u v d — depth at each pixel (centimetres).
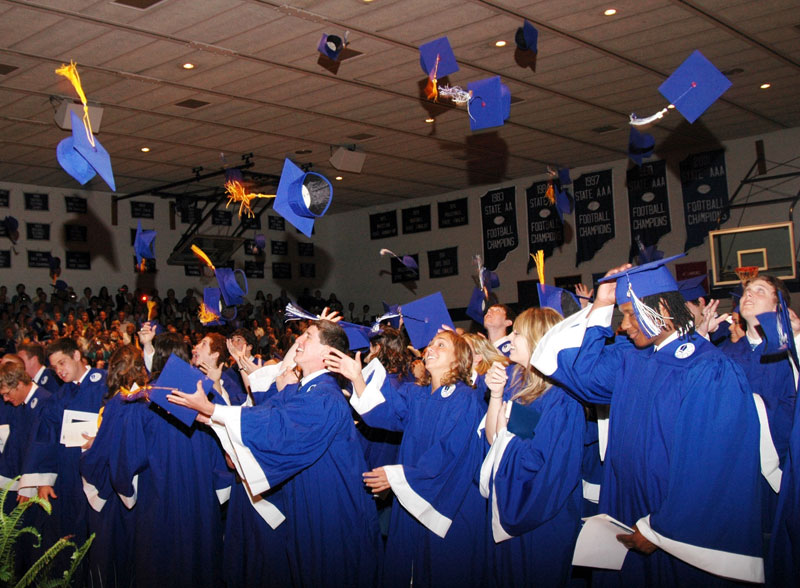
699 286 457
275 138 1378
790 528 301
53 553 260
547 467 328
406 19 875
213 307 630
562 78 1115
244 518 434
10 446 555
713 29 952
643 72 1104
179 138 1347
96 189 1756
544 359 323
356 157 1370
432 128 1357
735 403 278
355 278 2189
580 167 1728
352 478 390
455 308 1961
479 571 378
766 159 1493
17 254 1662
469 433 377
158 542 431
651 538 279
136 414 438
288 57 990
